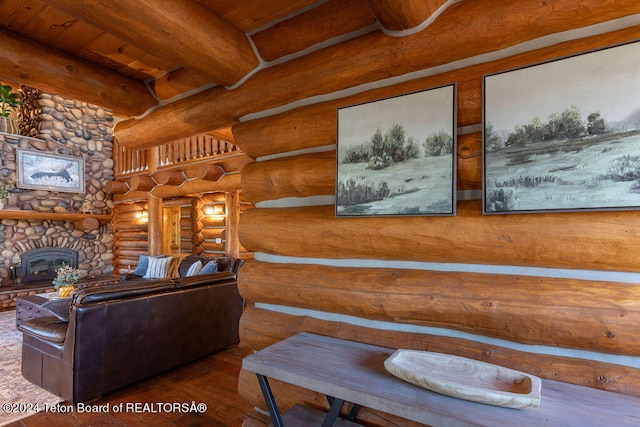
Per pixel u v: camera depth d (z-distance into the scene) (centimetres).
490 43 155
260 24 213
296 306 208
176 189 692
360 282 178
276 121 220
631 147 122
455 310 151
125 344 292
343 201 187
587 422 105
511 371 132
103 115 801
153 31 172
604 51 128
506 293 142
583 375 131
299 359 155
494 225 146
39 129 697
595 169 128
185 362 342
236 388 299
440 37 163
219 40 200
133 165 785
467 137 158
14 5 191
